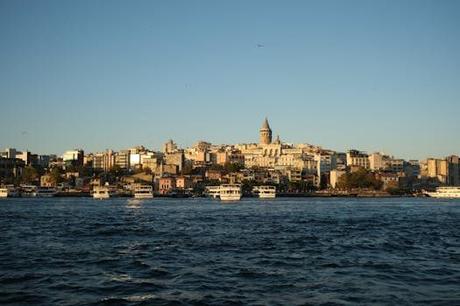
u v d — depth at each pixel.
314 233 102.50
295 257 68.75
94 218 151.12
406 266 61.81
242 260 65.88
